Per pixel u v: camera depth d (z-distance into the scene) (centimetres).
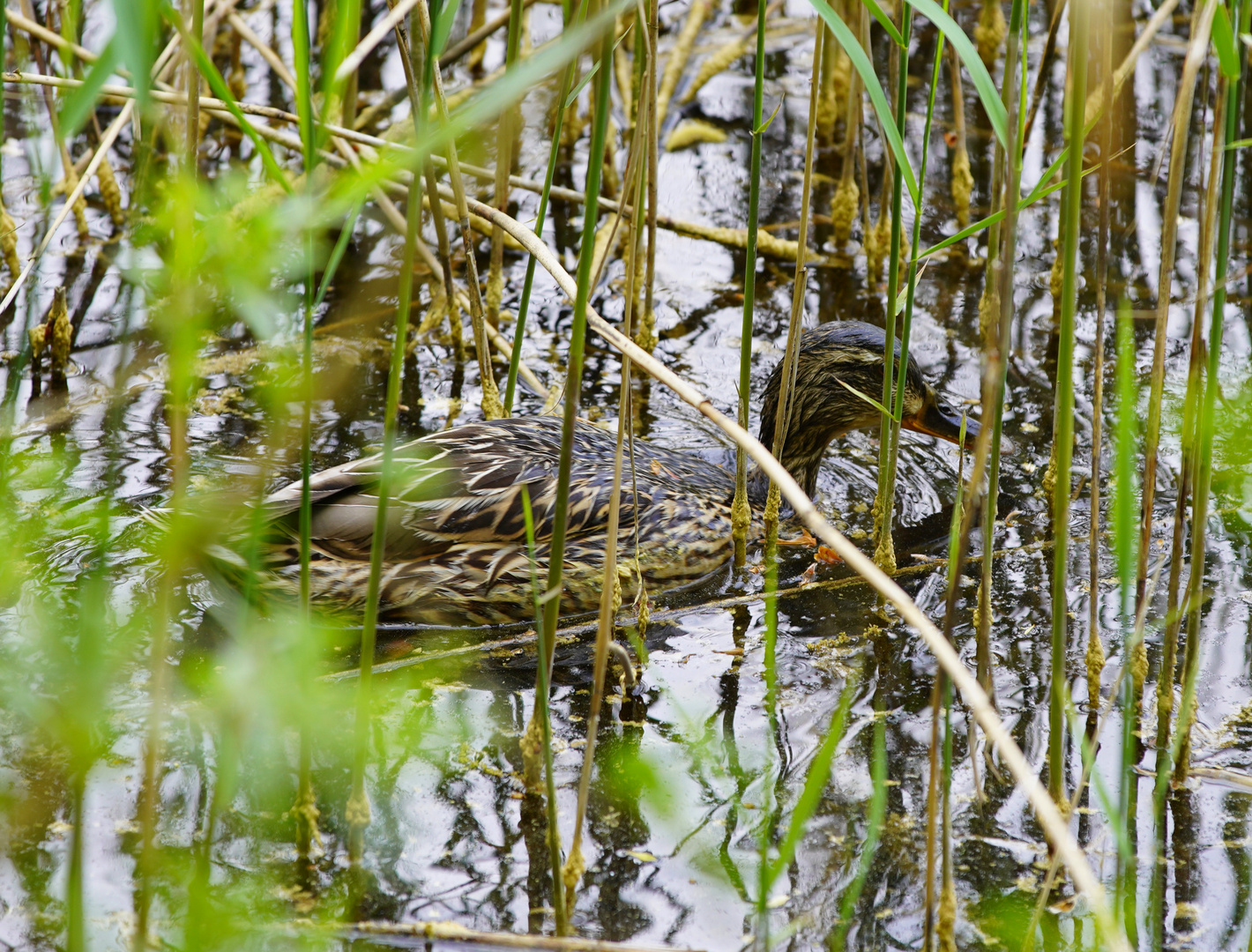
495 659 1031
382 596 1087
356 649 1057
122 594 1027
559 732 934
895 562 1153
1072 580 1127
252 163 1708
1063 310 732
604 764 892
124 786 834
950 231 1723
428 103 643
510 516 1108
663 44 2106
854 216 1756
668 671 1015
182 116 914
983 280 1644
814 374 1294
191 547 614
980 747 919
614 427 1353
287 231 476
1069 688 980
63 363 1353
